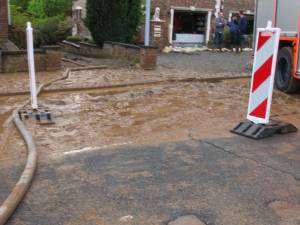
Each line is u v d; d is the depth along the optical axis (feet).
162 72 41.04
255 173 14.71
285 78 31.81
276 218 11.58
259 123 19.62
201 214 11.73
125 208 12.00
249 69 44.57
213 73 41.14
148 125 21.43
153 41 69.56
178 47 75.97
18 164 15.15
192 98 28.84
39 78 35.37
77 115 23.47
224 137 18.98
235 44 72.38
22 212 11.72
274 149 17.42
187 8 77.36
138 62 47.57
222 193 13.07
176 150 16.94
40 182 13.64
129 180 13.89
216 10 80.74
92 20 57.21
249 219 11.50
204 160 15.85
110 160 15.69
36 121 21.57
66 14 85.40
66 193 12.89
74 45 63.26
